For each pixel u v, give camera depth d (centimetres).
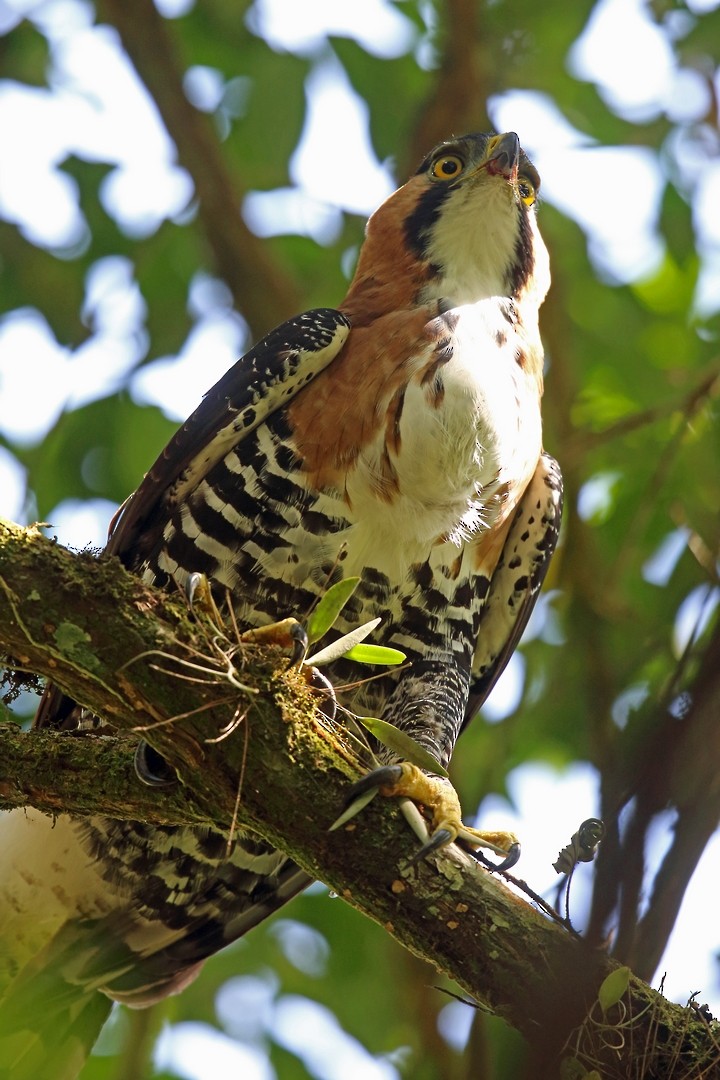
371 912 625
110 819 846
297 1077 1156
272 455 829
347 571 825
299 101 1257
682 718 411
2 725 715
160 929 910
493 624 935
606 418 1282
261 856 879
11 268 1291
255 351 852
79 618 614
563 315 1241
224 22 1334
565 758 1219
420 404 815
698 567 996
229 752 619
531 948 601
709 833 409
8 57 1323
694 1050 584
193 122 1270
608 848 417
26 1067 900
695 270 1349
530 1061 568
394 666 848
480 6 1270
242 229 1272
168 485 852
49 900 886
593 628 1139
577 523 1160
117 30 1277
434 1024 1138
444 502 820
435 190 951
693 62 1270
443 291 904
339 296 1280
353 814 618
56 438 1200
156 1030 1114
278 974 1215
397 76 1280
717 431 1173
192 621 632
